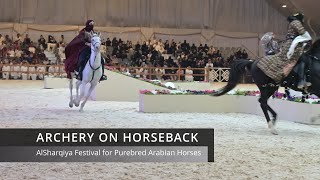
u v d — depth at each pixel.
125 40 34.03
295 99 11.11
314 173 5.85
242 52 32.75
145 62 30.03
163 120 10.81
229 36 35.09
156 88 16.64
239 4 35.22
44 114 11.74
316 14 27.12
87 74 12.08
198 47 32.75
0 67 29.50
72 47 12.50
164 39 34.56
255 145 7.77
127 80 16.64
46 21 33.44
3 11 32.97
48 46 31.22
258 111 12.33
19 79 29.62
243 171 5.92
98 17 34.00
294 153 7.12
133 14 34.44
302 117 10.73
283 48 8.91
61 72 28.80
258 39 35.31
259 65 9.20
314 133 9.19
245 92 12.98
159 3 34.66
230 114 12.49
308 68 8.69
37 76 29.73
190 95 12.80
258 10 35.34
